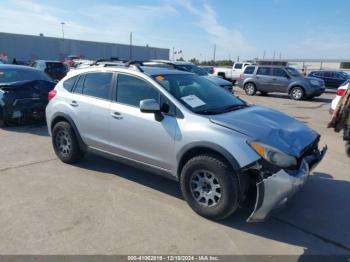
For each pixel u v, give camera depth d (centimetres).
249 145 344
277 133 371
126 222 372
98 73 506
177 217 386
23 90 826
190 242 337
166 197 438
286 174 337
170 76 462
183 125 390
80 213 391
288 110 1302
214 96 462
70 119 525
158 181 490
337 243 344
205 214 378
